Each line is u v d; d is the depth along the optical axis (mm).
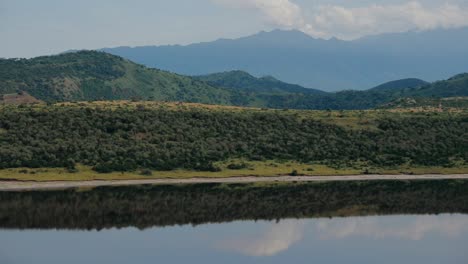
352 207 189125
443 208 188625
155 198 198625
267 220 169875
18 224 159750
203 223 165750
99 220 166500
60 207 180750
